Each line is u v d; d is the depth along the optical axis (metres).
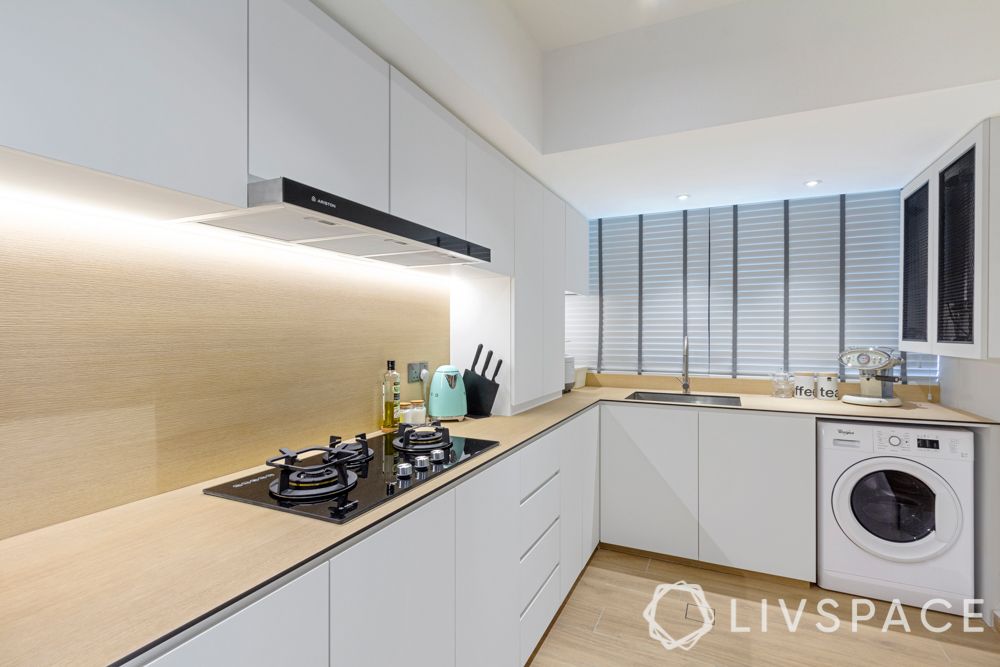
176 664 0.69
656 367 3.67
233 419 1.44
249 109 1.06
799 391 3.06
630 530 2.98
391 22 1.36
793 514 2.61
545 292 2.82
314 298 1.72
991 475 2.23
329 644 0.97
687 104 2.12
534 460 2.00
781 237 3.31
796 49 1.95
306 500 1.20
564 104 2.36
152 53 0.87
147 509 1.15
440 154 1.78
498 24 1.94
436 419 2.25
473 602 1.52
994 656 2.00
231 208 1.05
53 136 0.73
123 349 1.17
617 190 3.00
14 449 0.99
